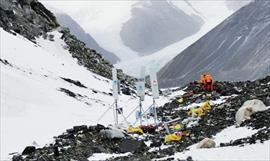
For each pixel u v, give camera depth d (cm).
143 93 3544
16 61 5684
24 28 8762
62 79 6116
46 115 3853
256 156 1644
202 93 5078
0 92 3984
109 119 4388
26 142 3000
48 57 6931
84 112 4481
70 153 2547
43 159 2416
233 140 2094
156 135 3039
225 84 5603
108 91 6800
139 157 2134
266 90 4062
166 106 5094
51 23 10438
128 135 3077
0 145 2898
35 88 4653
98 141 2883
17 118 3559
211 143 2039
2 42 6162
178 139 2584
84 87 6284
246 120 2428
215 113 3253
